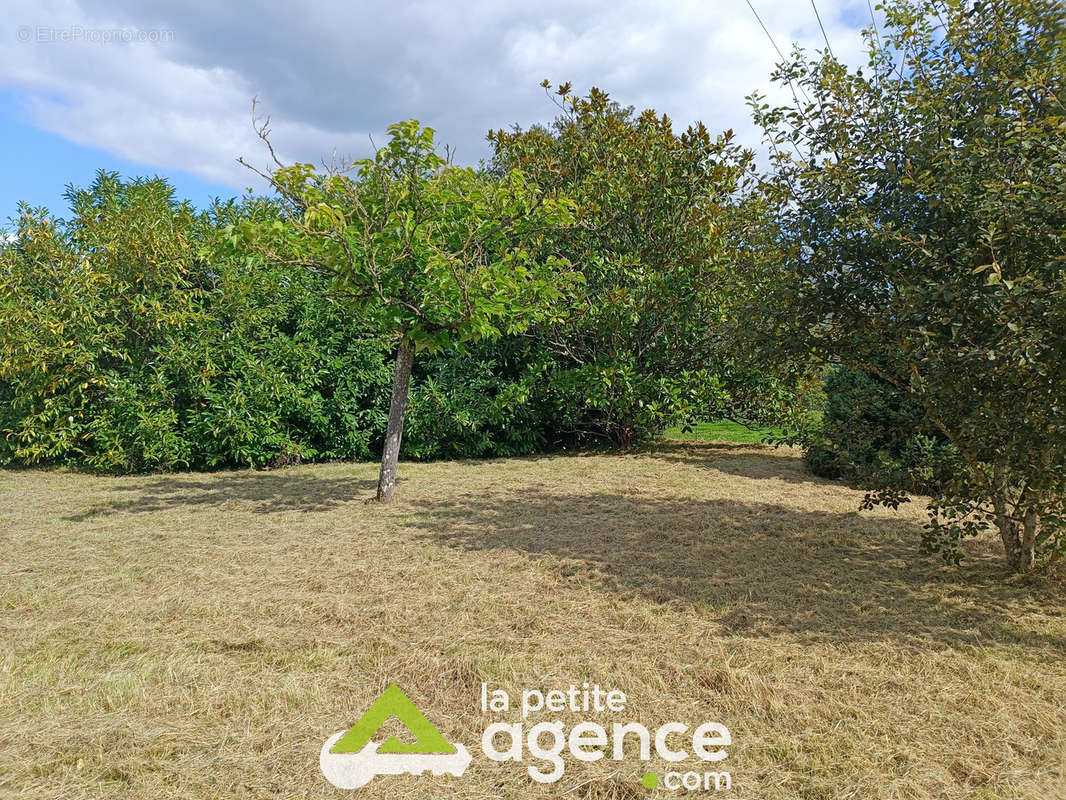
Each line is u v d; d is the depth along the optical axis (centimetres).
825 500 720
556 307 923
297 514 646
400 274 612
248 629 370
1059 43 371
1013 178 382
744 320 529
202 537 561
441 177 618
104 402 916
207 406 937
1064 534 414
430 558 502
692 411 1044
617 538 562
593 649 347
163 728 271
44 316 859
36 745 258
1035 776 244
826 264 463
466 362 1062
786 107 490
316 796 233
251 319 947
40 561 492
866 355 488
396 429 709
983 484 436
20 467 940
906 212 431
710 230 987
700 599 420
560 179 1091
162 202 972
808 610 404
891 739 267
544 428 1166
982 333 388
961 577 466
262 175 562
